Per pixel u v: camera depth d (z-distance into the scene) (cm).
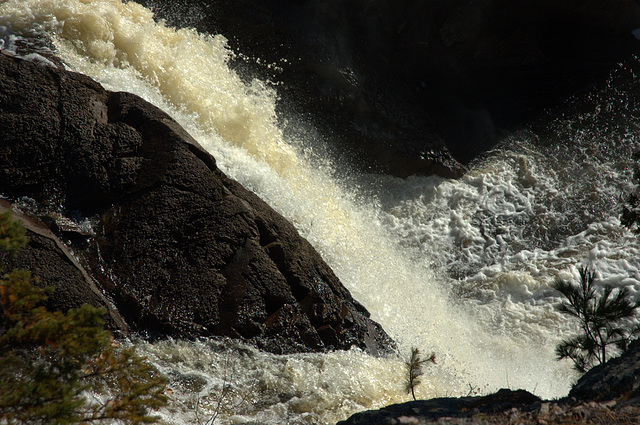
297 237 2867
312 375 2358
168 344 2244
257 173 3625
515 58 6341
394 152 5578
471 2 5762
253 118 4125
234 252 2562
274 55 4988
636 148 5494
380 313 3612
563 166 5578
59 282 2128
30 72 2572
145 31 3834
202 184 2609
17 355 1169
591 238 4869
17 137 2412
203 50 4334
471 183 5706
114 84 3428
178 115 3709
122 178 2514
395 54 5984
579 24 6216
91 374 1280
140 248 2406
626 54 6281
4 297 1161
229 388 2139
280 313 2556
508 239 5112
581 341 1866
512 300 4444
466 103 6394
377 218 5400
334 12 5394
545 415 1096
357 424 1195
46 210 2381
